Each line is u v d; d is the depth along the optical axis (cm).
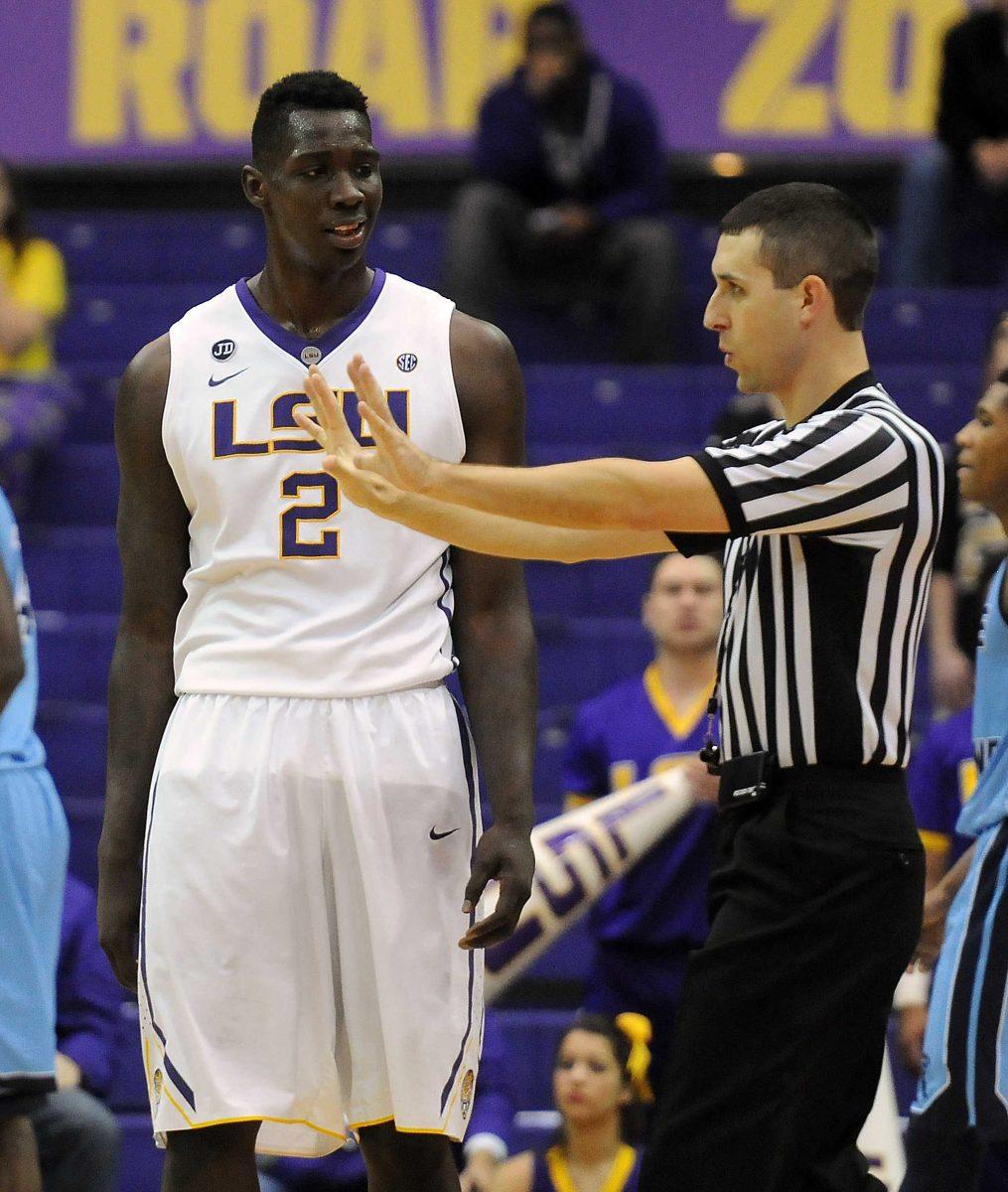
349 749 973
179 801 978
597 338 2872
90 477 2577
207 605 1003
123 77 3203
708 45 3167
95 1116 1545
